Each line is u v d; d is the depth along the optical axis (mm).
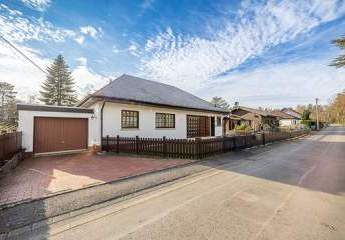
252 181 6879
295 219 4133
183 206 4793
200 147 10820
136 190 5910
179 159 10562
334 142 21391
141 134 14867
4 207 4672
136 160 10305
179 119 17891
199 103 21125
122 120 13938
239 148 14828
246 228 3783
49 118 12375
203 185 6434
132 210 4602
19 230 3760
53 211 4520
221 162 10070
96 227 3869
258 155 12562
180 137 17859
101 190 5859
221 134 23219
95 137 13094
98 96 11969
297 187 6242
